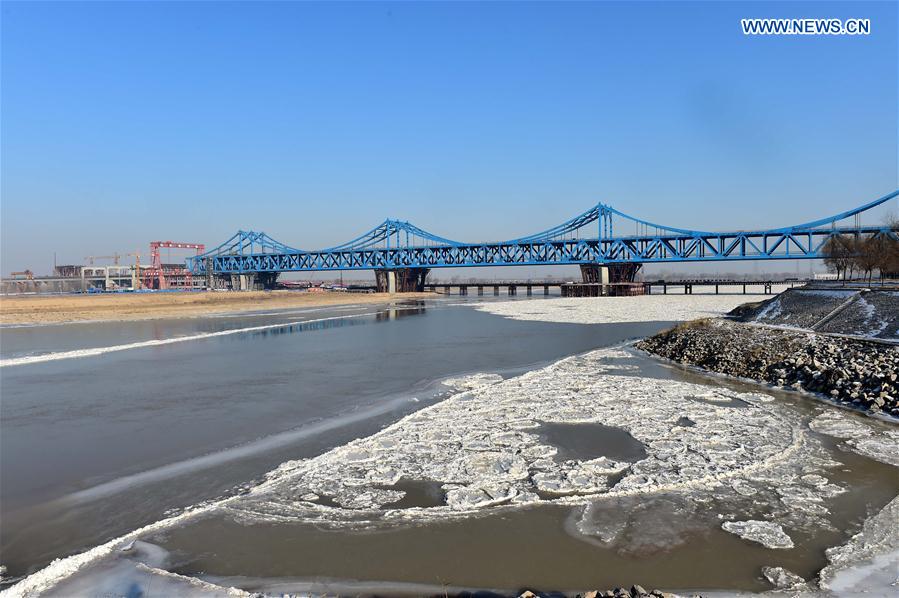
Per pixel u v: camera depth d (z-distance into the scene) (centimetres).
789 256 9800
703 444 1445
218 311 7019
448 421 1677
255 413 1795
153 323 5288
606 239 11600
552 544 931
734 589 798
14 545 946
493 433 1552
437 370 2589
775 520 1014
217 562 880
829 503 1083
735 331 2978
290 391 2123
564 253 12181
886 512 1038
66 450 1430
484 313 6688
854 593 784
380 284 14738
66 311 6166
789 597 776
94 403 1938
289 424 1666
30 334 4266
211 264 15650
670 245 11144
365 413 1791
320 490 1159
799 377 2128
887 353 2039
